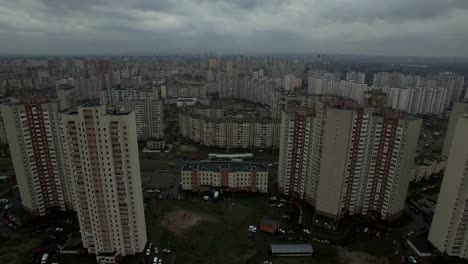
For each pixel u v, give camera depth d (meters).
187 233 167.75
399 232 171.00
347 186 179.62
